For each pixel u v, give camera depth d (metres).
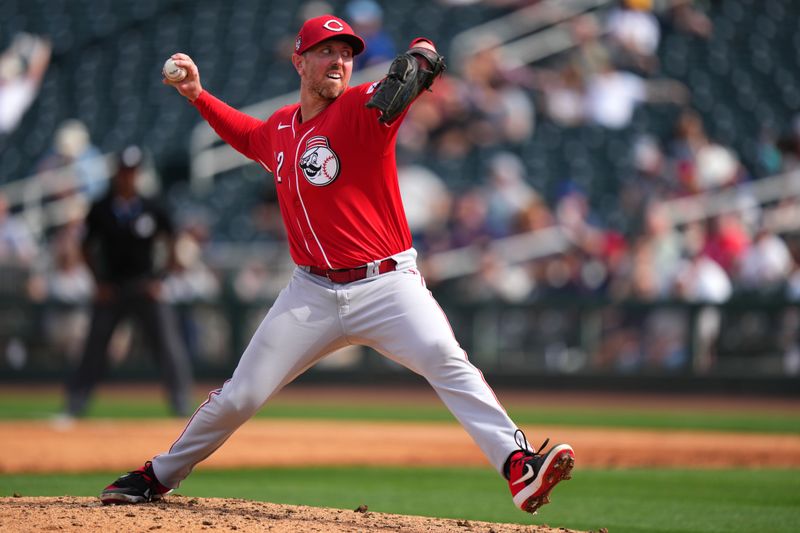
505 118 61.81
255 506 16.52
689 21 68.19
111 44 74.12
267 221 56.19
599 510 19.81
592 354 47.53
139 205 35.03
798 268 47.56
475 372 14.83
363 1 66.19
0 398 47.09
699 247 47.62
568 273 49.28
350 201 14.76
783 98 65.50
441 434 34.62
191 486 22.67
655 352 46.75
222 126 16.25
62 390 50.47
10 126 69.50
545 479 14.04
